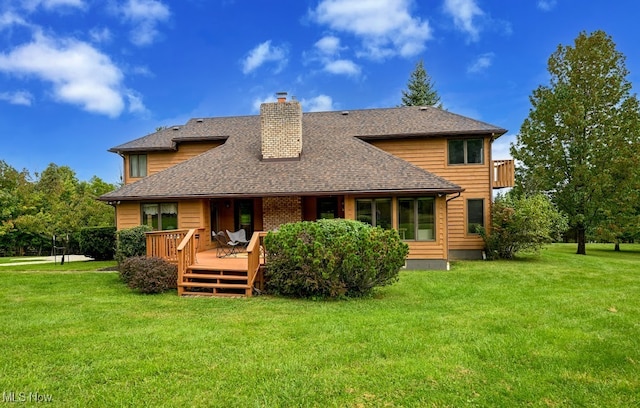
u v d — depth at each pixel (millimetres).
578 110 19578
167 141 19562
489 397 4051
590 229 20766
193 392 4148
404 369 4699
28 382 4391
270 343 5641
